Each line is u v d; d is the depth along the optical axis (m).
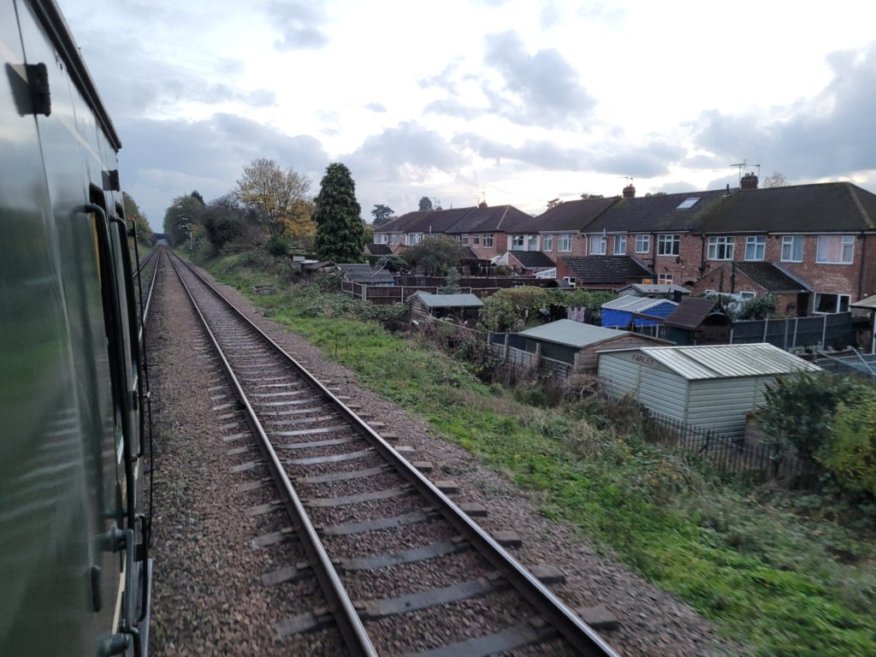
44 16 2.28
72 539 1.88
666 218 42.19
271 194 63.03
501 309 25.34
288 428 9.16
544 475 8.10
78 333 2.31
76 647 1.85
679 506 7.58
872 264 29.58
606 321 27.36
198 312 22.80
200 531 5.94
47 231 1.95
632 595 5.18
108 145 4.64
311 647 4.32
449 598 4.89
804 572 6.08
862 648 4.62
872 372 17.72
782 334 23.84
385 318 25.06
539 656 4.30
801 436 11.27
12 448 1.44
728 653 4.48
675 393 14.39
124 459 3.33
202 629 4.48
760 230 33.84
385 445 8.08
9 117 1.67
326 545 5.64
